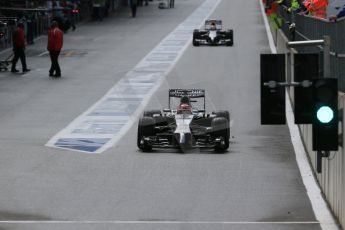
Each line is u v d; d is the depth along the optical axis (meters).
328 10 94.94
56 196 67.56
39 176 75.31
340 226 57.53
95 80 149.62
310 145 81.88
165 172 77.38
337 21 67.69
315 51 89.25
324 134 46.75
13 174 76.12
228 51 191.75
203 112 92.25
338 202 58.94
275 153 87.25
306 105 47.09
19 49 161.75
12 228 57.41
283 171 78.00
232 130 102.38
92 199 66.62
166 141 88.06
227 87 138.38
